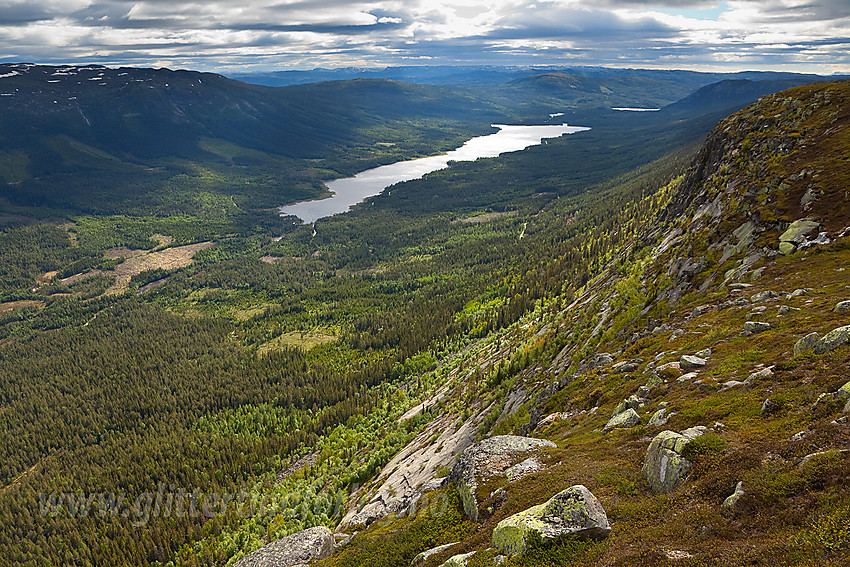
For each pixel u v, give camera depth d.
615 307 100.25
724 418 32.62
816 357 34.25
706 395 38.47
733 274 72.19
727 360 43.16
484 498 37.66
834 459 21.64
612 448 37.28
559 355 99.12
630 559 22.42
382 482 101.38
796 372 33.53
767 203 84.38
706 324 56.88
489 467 41.50
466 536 35.09
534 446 43.31
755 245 75.69
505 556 27.33
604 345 82.06
